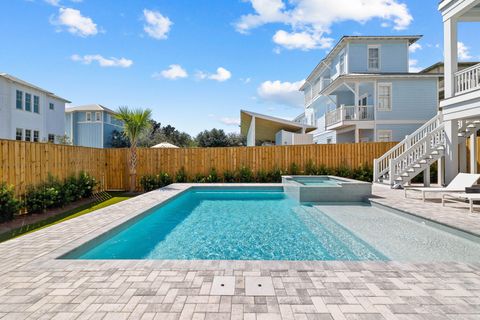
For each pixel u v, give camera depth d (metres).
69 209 8.30
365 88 18.91
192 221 7.28
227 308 2.49
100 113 28.25
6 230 5.96
